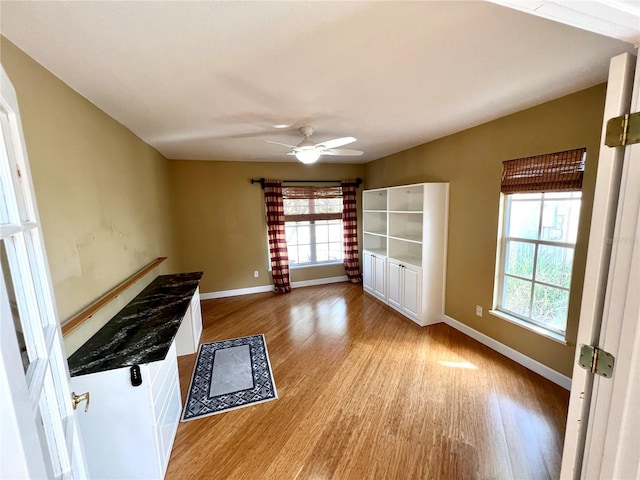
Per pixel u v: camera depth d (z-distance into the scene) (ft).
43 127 4.90
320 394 7.91
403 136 11.40
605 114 2.89
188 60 5.12
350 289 17.58
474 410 7.11
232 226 16.58
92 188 6.53
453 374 8.62
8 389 1.68
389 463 5.74
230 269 16.79
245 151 13.38
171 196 14.85
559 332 8.04
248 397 7.84
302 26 4.23
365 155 15.81
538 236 8.51
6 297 1.79
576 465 3.36
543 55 5.25
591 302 3.10
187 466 5.80
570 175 7.28
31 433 1.88
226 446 6.27
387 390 7.98
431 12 3.96
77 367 5.01
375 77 6.01
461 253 11.14
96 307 5.97
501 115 8.86
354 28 4.31
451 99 7.39
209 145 11.91
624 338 2.79
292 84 6.24
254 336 11.55
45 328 2.97
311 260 18.72
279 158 15.83
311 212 18.12
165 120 8.37
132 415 5.19
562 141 7.41
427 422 6.77
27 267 2.60
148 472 5.38
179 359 9.93
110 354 5.45
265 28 4.26
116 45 4.56
